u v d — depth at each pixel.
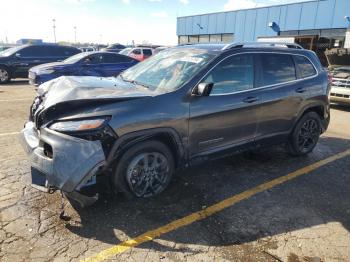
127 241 3.01
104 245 2.94
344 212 3.69
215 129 4.02
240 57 4.27
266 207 3.72
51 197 3.68
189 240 3.06
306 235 3.22
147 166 3.62
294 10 24.06
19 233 3.03
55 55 15.30
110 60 12.04
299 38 23.69
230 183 4.29
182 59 4.22
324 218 3.54
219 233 3.19
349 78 9.98
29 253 2.78
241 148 4.46
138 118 3.32
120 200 3.68
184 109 3.66
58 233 3.06
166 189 4.01
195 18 32.59
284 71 4.87
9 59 14.30
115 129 3.18
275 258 2.87
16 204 3.51
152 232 3.16
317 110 5.51
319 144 6.27
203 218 3.44
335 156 5.55
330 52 11.02
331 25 22.02
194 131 3.81
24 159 4.76
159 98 3.52
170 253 2.88
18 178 4.12
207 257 2.85
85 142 3.02
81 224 3.21
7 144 5.40
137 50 22.81
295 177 4.59
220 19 30.02
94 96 3.27
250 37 27.62
